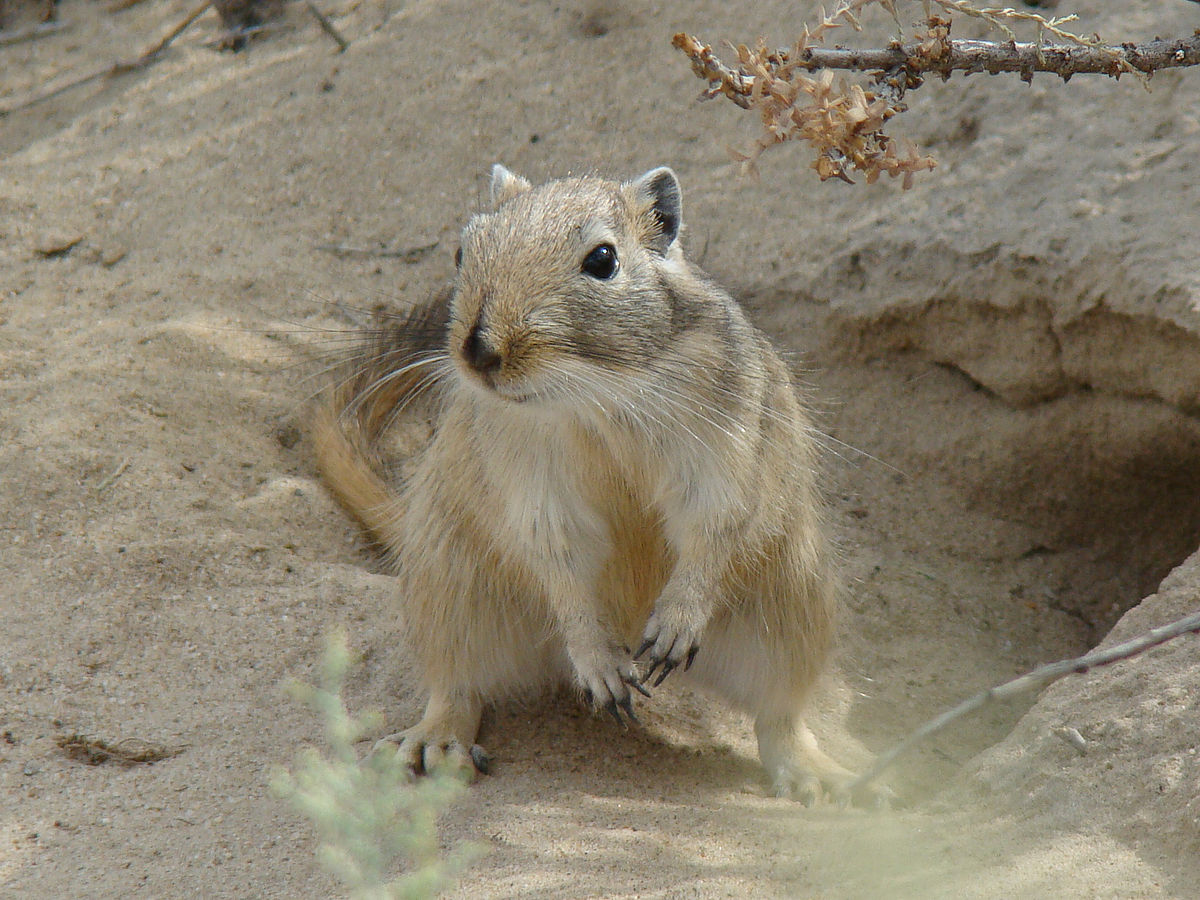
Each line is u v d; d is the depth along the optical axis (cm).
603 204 798
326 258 1355
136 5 1759
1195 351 1102
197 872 705
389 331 1140
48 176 1469
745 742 968
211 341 1240
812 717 1018
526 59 1533
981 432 1253
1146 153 1205
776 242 1323
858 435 1281
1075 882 659
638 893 681
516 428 830
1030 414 1232
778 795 869
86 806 768
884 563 1193
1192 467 1191
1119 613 1211
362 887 542
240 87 1571
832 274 1284
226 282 1323
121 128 1532
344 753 594
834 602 973
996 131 1280
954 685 1072
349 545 1092
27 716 845
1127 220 1163
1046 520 1252
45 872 703
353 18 1648
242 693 899
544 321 747
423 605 917
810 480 950
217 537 1036
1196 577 895
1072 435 1216
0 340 1220
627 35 1529
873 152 736
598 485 846
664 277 809
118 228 1398
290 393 1209
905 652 1105
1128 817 703
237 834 742
